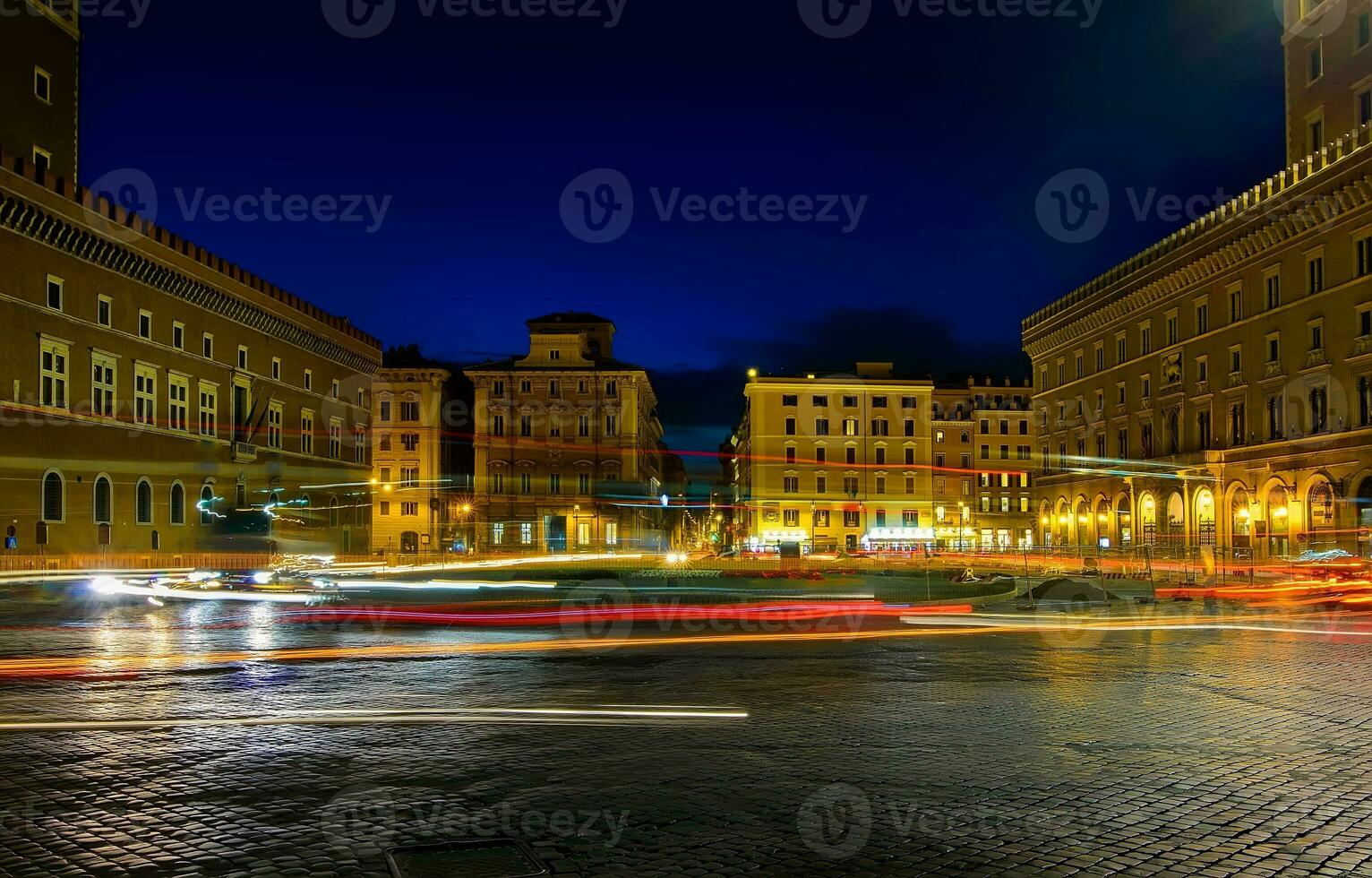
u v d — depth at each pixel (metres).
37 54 56.00
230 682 13.62
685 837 6.62
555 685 13.23
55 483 47.72
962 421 110.44
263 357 68.38
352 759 8.88
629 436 88.94
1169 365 70.81
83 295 50.38
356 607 28.50
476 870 5.98
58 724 10.52
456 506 88.88
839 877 5.87
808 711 11.25
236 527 61.03
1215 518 62.72
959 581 37.38
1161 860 6.18
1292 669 14.97
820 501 99.62
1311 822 6.96
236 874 5.95
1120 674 14.45
